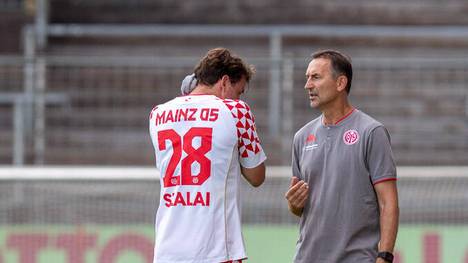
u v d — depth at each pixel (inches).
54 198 1416.1
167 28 1967.3
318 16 2098.9
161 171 708.0
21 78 1777.8
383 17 2091.5
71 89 1758.1
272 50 1950.1
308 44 2016.5
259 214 1425.9
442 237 1366.9
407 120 1753.2
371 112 1786.4
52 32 1975.9
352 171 702.5
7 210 1407.5
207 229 685.9
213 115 696.4
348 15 2098.9
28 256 1366.9
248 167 708.0
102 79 1781.5
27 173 1397.6
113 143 1726.1
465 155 1679.4
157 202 1424.7
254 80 1790.1
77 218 1418.6
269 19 2097.7
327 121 725.3
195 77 731.4
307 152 732.0
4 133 1764.3
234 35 2031.3
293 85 1686.8
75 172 1406.3
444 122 1739.7
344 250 702.5
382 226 689.0
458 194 1421.0
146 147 1731.1
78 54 1972.2
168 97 1787.6
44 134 1635.1
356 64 1540.4
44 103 1608.0
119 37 2033.7
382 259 682.8
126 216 1425.9
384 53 1998.0
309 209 724.0
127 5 2098.9
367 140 700.7
